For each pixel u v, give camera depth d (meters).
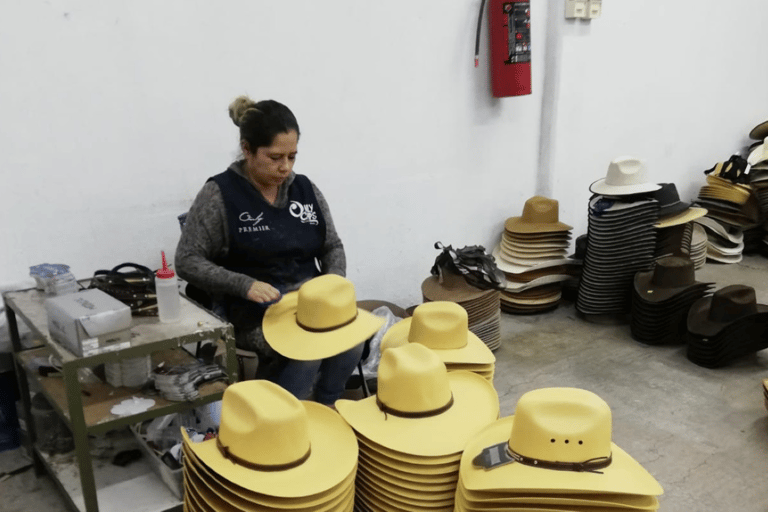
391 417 2.06
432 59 3.74
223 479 1.68
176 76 2.85
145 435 2.45
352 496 1.85
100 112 2.70
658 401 3.14
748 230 5.38
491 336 3.61
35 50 2.51
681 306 3.68
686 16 5.18
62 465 2.42
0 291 2.59
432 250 4.08
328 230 2.67
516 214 4.50
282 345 2.31
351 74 3.41
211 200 2.39
